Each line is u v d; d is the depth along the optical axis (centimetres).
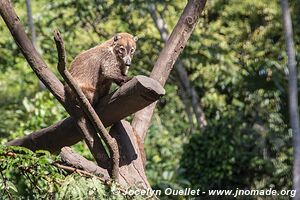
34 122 1363
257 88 1766
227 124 1702
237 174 1631
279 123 1702
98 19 1923
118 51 877
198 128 1852
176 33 883
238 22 1992
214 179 1625
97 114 766
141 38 1920
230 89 1898
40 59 795
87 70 849
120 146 800
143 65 1945
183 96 1991
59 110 1391
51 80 791
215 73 1927
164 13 1980
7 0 788
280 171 1622
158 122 1916
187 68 2011
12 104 1942
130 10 1895
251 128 1727
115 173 753
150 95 712
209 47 1922
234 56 1955
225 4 1975
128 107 744
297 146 1330
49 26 1892
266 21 1977
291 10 1833
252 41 1967
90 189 708
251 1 1955
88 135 771
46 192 731
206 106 1967
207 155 1639
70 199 700
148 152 1697
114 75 861
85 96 762
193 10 886
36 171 730
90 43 1922
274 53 1903
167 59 873
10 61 1950
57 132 819
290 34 1377
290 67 1373
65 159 786
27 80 1997
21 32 791
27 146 852
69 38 1891
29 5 1753
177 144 1766
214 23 1992
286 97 1705
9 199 756
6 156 723
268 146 1683
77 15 1877
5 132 1698
